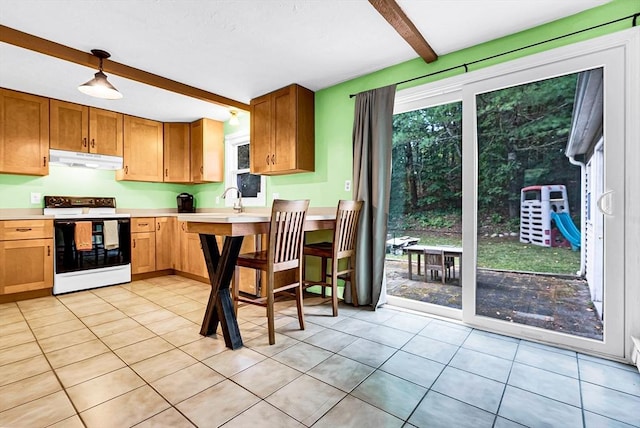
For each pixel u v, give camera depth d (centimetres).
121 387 162
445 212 294
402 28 218
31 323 255
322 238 345
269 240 212
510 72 229
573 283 215
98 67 267
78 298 329
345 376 173
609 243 194
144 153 438
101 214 384
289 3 200
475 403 149
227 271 218
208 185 489
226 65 286
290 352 202
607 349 194
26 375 174
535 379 170
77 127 378
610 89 193
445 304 289
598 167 203
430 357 195
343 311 283
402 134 312
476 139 246
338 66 288
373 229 285
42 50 239
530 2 196
